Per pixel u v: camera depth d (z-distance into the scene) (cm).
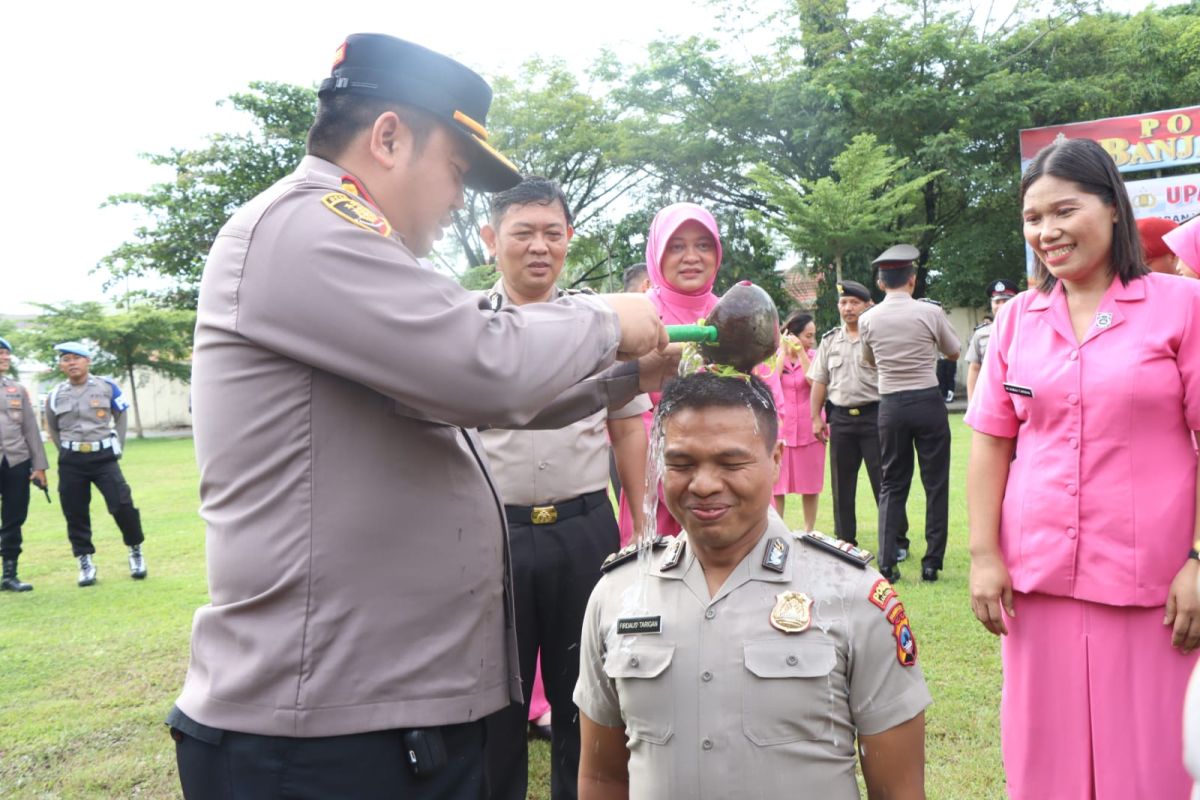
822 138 2220
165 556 799
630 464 315
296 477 156
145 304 2817
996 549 238
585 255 2623
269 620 157
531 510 298
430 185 171
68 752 381
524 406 154
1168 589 212
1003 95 2078
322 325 149
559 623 300
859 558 176
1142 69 2186
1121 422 216
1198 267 305
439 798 167
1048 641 227
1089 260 221
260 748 155
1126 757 216
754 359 175
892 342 552
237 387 157
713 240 333
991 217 2203
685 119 2358
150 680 468
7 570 681
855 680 168
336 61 170
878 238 2039
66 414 686
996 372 243
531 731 391
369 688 158
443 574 166
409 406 155
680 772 167
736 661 167
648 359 203
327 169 167
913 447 568
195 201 2741
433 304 150
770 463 172
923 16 2327
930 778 312
